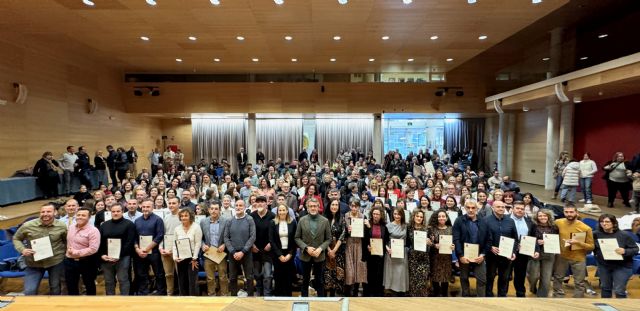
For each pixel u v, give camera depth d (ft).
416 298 9.02
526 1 23.32
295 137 57.52
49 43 34.27
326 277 14.23
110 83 45.70
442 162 47.19
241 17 26.53
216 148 57.98
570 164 30.53
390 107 49.24
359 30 29.76
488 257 13.60
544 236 13.14
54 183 31.22
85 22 27.71
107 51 37.52
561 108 39.55
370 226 14.14
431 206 19.11
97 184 36.65
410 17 26.40
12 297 9.26
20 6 24.31
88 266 12.86
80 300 9.16
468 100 49.03
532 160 46.83
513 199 18.28
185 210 13.76
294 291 15.76
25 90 31.83
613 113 33.91
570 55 33.22
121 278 13.33
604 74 26.07
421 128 58.95
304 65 44.29
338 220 14.62
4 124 30.66
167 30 29.78
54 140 36.22
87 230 12.82
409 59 40.52
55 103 36.42
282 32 30.30
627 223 18.34
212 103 49.42
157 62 42.83
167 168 43.55
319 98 49.34
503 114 50.26
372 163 42.16
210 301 9.00
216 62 42.68
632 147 31.99
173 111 49.29
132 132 50.62
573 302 8.70
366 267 14.07
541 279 13.89
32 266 12.49
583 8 32.50
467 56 39.19
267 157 57.57
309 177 25.96
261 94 49.34
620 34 27.30
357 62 42.65
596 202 31.19
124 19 26.99
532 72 39.86
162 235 14.30
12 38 31.32
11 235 17.74
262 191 20.47
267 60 41.70
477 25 28.22
